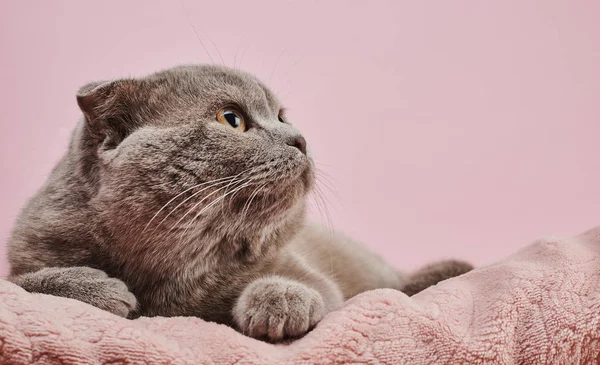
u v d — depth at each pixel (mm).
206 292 397
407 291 518
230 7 658
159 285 389
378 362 315
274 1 669
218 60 654
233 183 379
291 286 367
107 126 391
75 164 397
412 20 699
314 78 686
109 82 386
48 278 361
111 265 386
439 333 325
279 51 671
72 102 652
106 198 377
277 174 387
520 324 340
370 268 548
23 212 414
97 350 299
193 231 379
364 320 329
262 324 347
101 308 350
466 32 702
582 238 412
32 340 294
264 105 421
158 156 373
